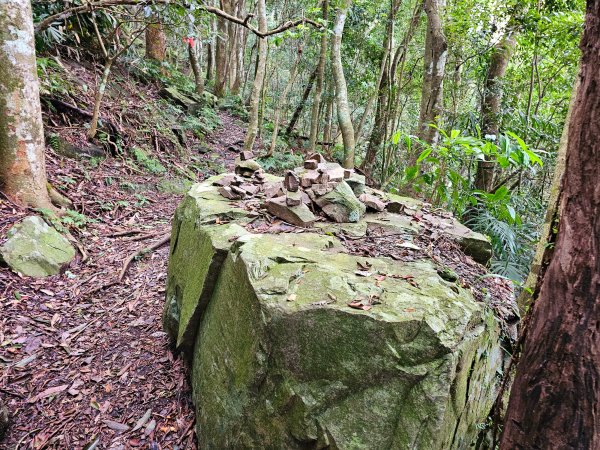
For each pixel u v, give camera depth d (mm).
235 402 1812
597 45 1008
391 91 8383
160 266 4219
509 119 5664
